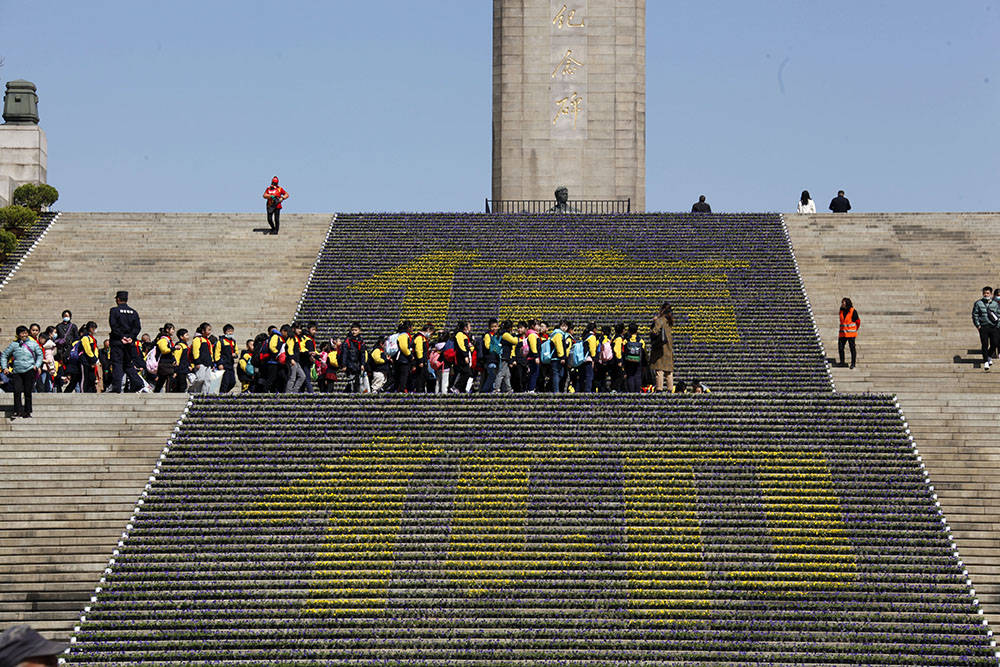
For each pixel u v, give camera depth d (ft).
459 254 220.84
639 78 288.51
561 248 222.48
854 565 126.82
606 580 125.18
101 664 115.14
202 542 130.82
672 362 165.99
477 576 125.59
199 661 115.85
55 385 172.35
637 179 286.87
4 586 127.75
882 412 151.84
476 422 149.48
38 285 210.59
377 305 206.59
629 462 141.90
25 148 255.50
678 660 115.55
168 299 208.33
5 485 140.56
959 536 133.59
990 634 118.21
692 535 131.34
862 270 214.69
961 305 204.74
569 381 170.60
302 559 128.57
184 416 151.02
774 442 146.00
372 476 140.26
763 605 121.60
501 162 287.48
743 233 226.38
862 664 114.93
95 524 134.92
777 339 194.49
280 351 161.99
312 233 228.63
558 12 288.51
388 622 120.06
